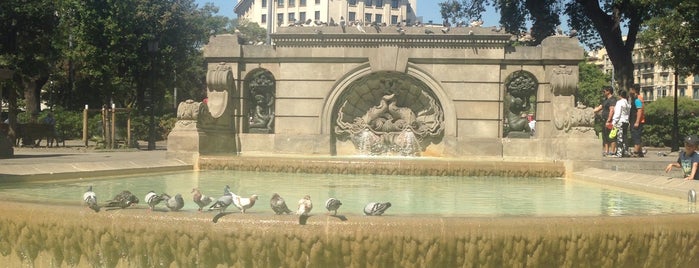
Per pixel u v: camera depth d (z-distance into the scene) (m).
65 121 35.84
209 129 15.62
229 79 16.67
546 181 12.68
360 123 16.78
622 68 31.56
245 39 17.67
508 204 8.45
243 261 6.02
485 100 16.31
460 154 16.25
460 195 9.70
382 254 5.90
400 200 8.84
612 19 31.73
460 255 5.98
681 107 77.06
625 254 6.38
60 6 37.59
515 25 36.56
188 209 6.73
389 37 16.30
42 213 6.61
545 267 6.18
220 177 12.39
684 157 10.66
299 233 5.90
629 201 8.95
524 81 16.38
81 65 45.84
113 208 6.51
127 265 6.34
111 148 28.73
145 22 41.66
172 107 60.28
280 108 16.84
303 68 16.73
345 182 11.66
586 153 13.36
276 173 13.42
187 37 45.03
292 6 125.69
